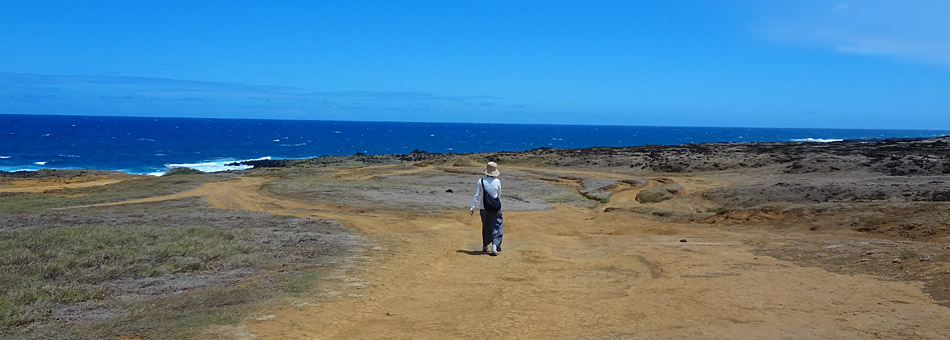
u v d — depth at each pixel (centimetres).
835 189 2733
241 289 872
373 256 1224
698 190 3719
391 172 5791
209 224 1764
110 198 3120
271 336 644
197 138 17512
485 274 1053
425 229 1844
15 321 673
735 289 849
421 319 736
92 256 1051
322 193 3356
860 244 1216
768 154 5803
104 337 622
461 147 16462
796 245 1285
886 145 6894
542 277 1016
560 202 3541
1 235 1231
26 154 10569
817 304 739
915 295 745
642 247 1348
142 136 17750
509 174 5159
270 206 2848
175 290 870
